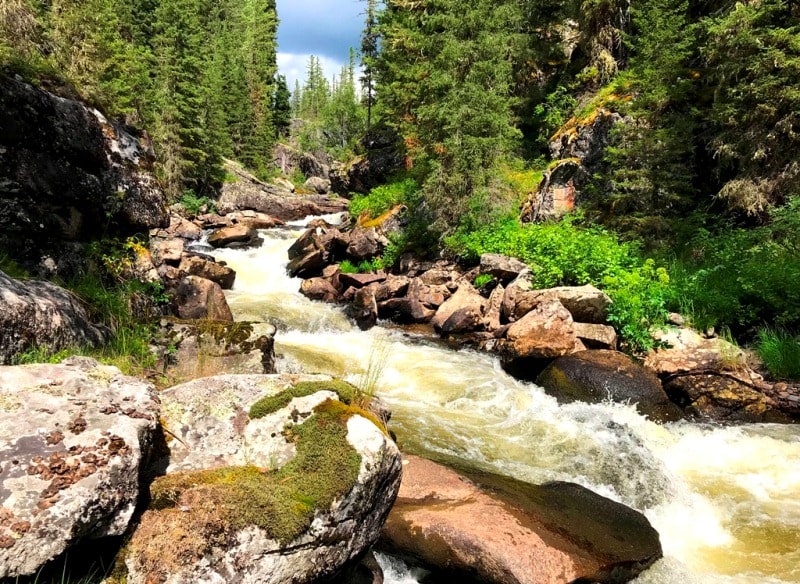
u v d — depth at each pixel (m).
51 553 1.93
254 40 65.44
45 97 5.78
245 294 15.16
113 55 24.16
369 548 3.19
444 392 8.54
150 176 7.13
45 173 5.59
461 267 15.40
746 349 9.04
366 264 17.52
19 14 15.58
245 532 2.49
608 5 18.41
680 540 5.00
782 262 9.55
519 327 9.82
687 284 10.30
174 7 31.73
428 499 4.75
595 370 8.30
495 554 3.99
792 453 6.61
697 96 13.74
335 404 3.35
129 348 4.84
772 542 4.95
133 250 6.73
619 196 13.02
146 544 2.27
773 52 10.28
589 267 11.67
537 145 21.09
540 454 6.52
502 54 15.83
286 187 49.19
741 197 11.52
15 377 2.60
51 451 2.19
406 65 25.06
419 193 18.33
